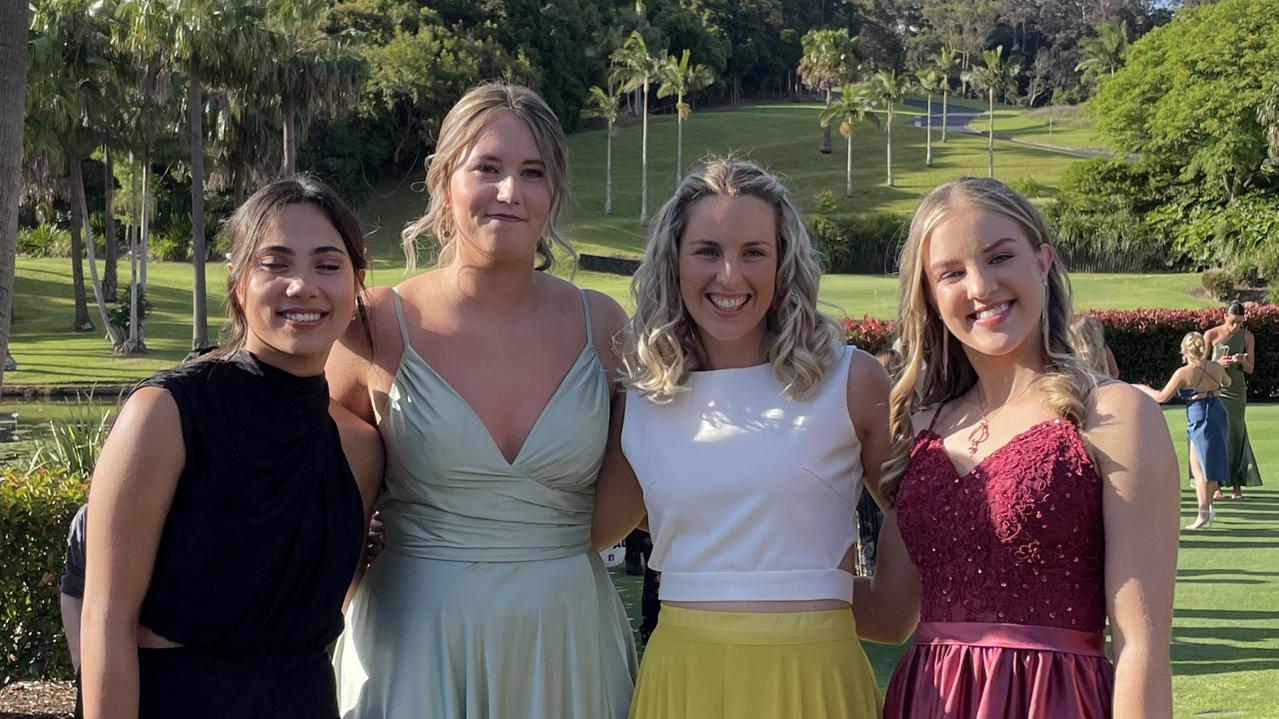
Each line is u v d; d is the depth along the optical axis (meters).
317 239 2.34
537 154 2.78
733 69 98.44
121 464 2.20
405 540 2.80
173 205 51.88
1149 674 2.04
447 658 2.67
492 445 2.72
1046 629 2.18
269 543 2.28
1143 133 54.50
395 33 65.38
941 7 121.94
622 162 70.25
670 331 2.68
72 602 3.04
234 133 30.98
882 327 14.34
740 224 2.58
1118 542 2.12
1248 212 40.84
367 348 2.84
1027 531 2.15
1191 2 109.44
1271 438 13.64
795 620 2.53
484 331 2.83
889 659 5.47
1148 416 2.15
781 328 2.64
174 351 28.62
